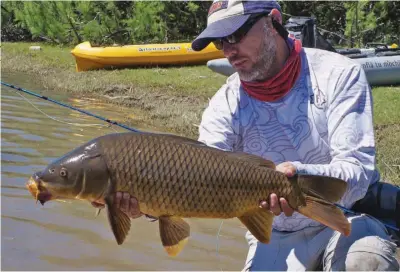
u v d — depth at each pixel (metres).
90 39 9.74
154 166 1.40
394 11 8.95
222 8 1.62
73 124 4.43
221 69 5.94
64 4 9.91
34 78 6.78
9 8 10.85
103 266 2.31
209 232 2.65
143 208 1.42
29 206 2.82
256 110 1.74
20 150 3.66
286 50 1.68
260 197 1.46
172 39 9.91
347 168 1.57
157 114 4.86
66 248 2.44
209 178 1.42
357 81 1.67
